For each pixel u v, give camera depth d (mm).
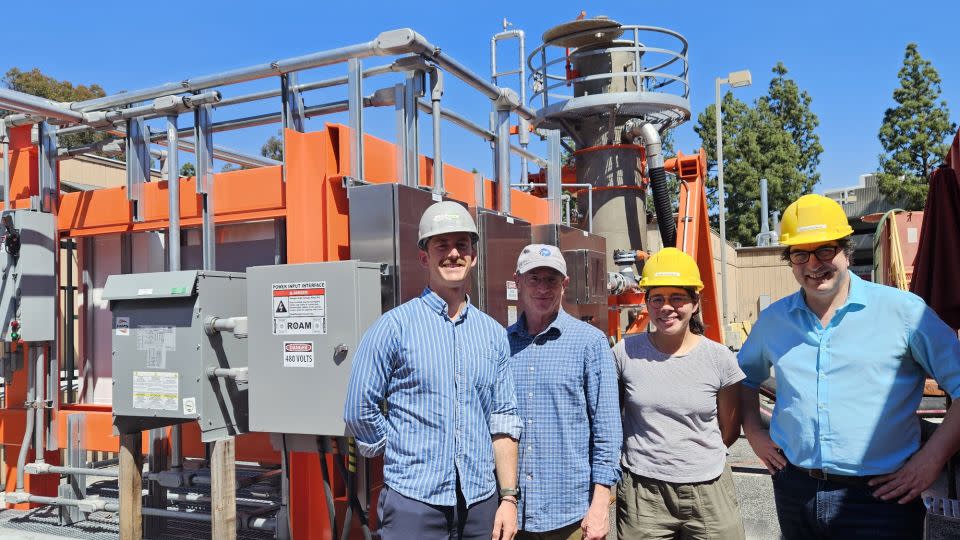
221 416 3838
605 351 2992
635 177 9047
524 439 2957
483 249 4969
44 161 5305
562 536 2918
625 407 3244
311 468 4102
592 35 8727
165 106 4570
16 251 5086
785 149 35500
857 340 2576
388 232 3865
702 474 3062
